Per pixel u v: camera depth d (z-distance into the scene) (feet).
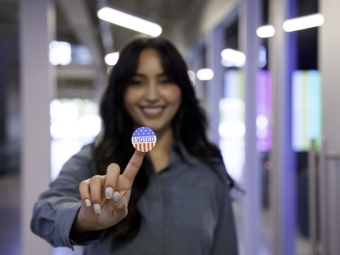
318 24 8.33
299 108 9.68
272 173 11.07
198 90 25.95
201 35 21.74
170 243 3.75
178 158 4.14
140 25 18.94
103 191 2.66
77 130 76.28
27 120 11.87
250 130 13.43
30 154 11.89
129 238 3.65
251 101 13.47
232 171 24.25
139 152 2.64
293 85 10.16
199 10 22.27
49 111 11.93
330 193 7.52
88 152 3.98
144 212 3.75
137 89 4.07
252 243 13.38
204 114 4.44
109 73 4.19
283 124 10.49
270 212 11.38
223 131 19.83
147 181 3.82
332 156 7.27
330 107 7.56
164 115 4.11
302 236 9.53
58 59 30.01
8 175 35.96
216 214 4.11
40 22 11.87
